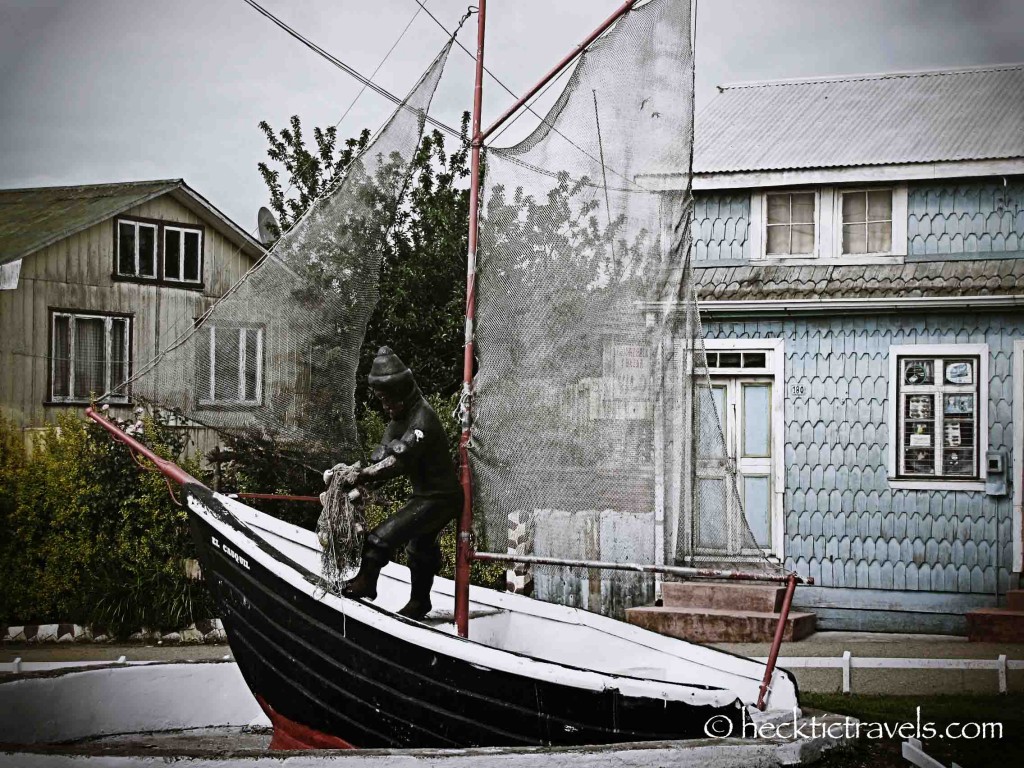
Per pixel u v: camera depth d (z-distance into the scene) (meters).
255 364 7.96
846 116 16.62
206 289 21.44
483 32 8.17
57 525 14.42
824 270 14.96
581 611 9.00
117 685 8.49
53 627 13.70
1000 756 7.66
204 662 8.85
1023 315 14.17
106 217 19.75
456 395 16.66
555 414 7.92
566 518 7.85
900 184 14.85
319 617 7.37
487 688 7.05
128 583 13.93
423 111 8.17
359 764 6.42
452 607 9.23
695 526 7.72
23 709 7.98
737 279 15.04
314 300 8.06
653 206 7.95
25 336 18.77
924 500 14.38
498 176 8.05
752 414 15.04
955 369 14.39
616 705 7.05
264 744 8.18
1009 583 14.05
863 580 14.52
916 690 10.20
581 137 8.03
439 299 20.83
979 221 14.62
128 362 20.09
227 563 7.76
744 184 15.11
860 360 14.69
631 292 7.93
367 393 18.80
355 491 7.39
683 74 8.00
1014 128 15.26
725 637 13.40
